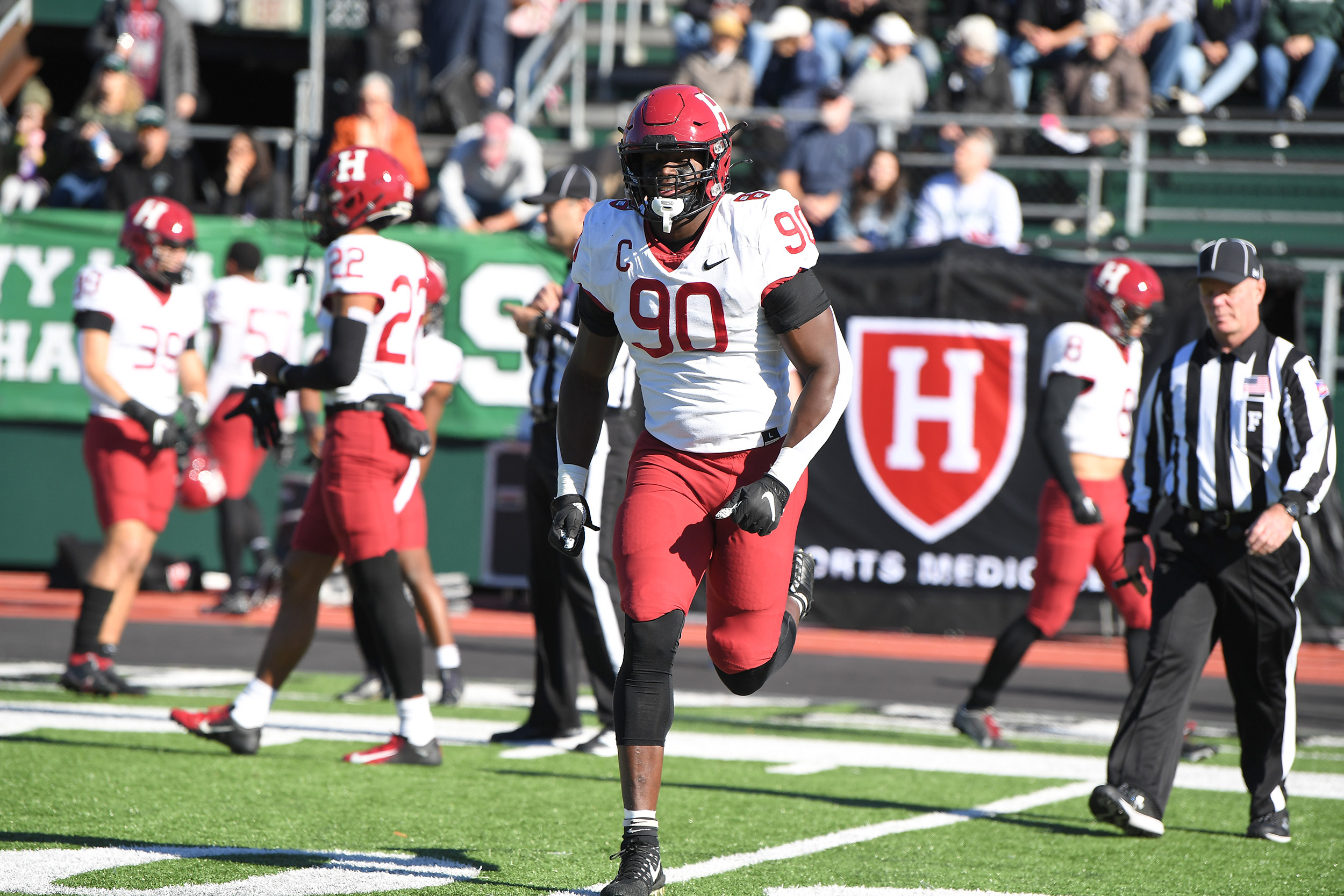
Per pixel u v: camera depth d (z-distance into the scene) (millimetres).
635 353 12305
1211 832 16141
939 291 35125
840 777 18938
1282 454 15680
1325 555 34312
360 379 17969
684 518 12125
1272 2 46688
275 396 18312
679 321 11828
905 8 48156
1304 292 40344
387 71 46969
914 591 35312
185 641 31094
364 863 13039
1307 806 17875
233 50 54438
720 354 12000
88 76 58969
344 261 17625
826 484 35625
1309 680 30906
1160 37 46438
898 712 25406
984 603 35094
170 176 42031
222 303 32562
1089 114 43656
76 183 43188
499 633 34344
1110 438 21594
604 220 12078
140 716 21625
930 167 42281
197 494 26688
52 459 38781
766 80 46656
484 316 37500
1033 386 34875
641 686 11766
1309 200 44719
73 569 37875
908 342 35250
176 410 23938
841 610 35562
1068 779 19375
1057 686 29125
